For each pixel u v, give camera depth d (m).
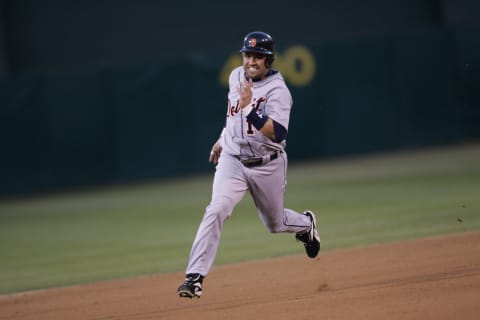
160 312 22.34
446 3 88.19
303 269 27.14
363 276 24.56
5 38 83.81
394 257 27.42
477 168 57.03
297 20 89.38
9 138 69.69
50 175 70.62
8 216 57.66
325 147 74.56
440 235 31.33
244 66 21.06
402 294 21.08
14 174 69.81
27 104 69.94
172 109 72.06
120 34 87.44
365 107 74.88
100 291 26.92
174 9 88.12
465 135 76.50
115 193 66.50
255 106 20.75
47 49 85.88
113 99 71.44
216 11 88.69
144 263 33.00
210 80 72.31
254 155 21.05
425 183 51.75
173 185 67.94
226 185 21.17
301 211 44.84
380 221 37.97
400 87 75.25
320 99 74.38
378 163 68.00
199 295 20.02
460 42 76.12
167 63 71.88
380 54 74.88
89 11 86.69
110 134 71.56
